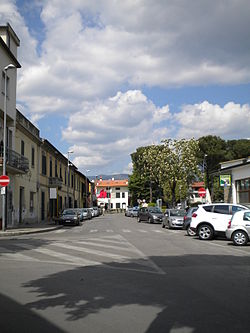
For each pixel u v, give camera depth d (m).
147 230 26.25
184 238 19.62
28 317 5.98
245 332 5.22
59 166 51.38
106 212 102.50
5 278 9.03
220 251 14.05
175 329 5.36
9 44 28.50
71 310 6.34
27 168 29.91
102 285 8.22
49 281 8.66
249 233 15.84
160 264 11.05
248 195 28.97
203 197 38.97
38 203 37.88
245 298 7.03
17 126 30.33
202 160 55.22
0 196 25.91
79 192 76.00
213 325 5.51
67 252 13.83
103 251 14.10
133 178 79.56
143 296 7.23
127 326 5.52
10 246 15.81
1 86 26.02
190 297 7.12
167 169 44.84
